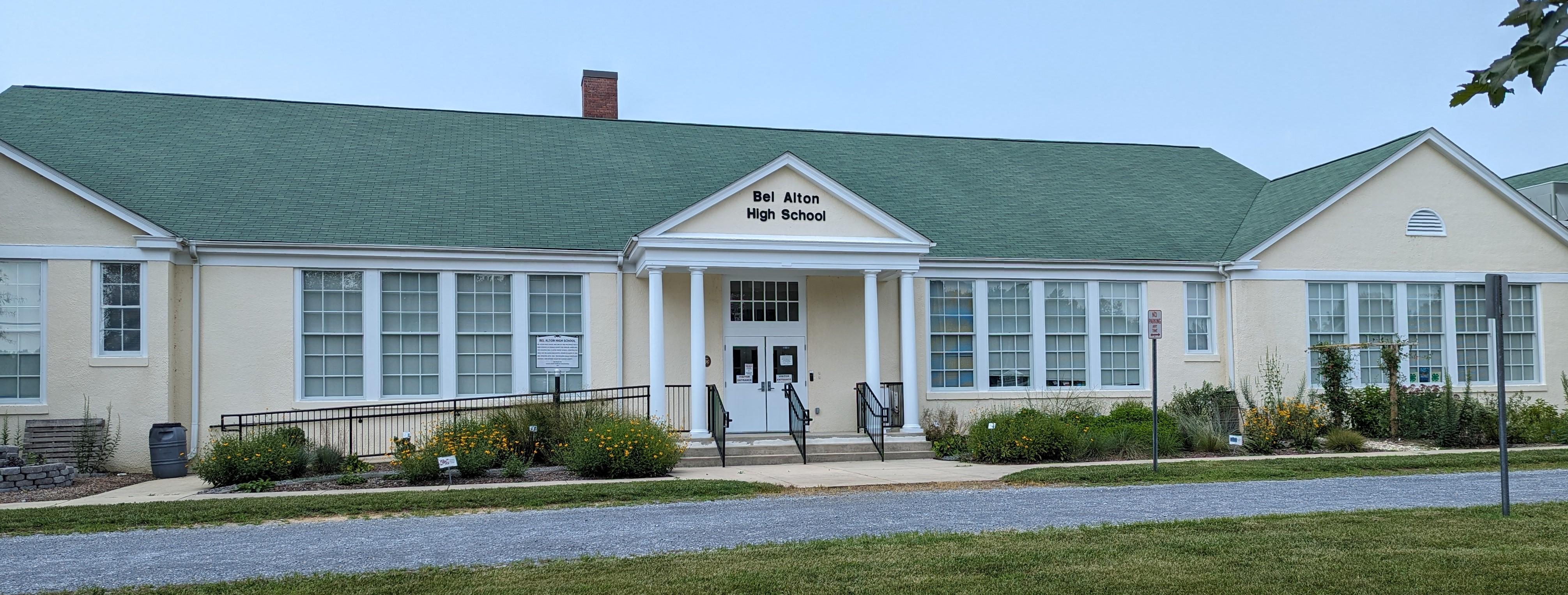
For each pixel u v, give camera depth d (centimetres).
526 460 1762
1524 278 2472
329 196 2072
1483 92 397
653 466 1636
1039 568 868
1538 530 1032
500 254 1992
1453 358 2422
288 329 1897
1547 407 2294
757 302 2156
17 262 1781
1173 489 1423
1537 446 2036
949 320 2234
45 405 1769
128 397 1800
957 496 1364
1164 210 2559
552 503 1326
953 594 786
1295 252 2350
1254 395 2292
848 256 1991
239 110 2389
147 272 1816
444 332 1980
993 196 2512
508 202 2166
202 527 1153
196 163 2102
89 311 1795
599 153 2473
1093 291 2308
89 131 2144
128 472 1789
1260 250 2316
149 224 1806
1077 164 2786
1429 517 1119
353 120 2456
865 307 2098
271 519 1209
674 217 1920
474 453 1622
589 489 1424
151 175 2025
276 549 1011
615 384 2045
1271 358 2319
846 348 2186
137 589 834
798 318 2172
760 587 812
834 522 1146
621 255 2039
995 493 1392
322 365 1920
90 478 1709
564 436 1770
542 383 2019
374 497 1342
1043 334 2273
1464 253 2445
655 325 1917
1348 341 2373
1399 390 2253
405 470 1574
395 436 1928
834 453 1927
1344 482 1488
